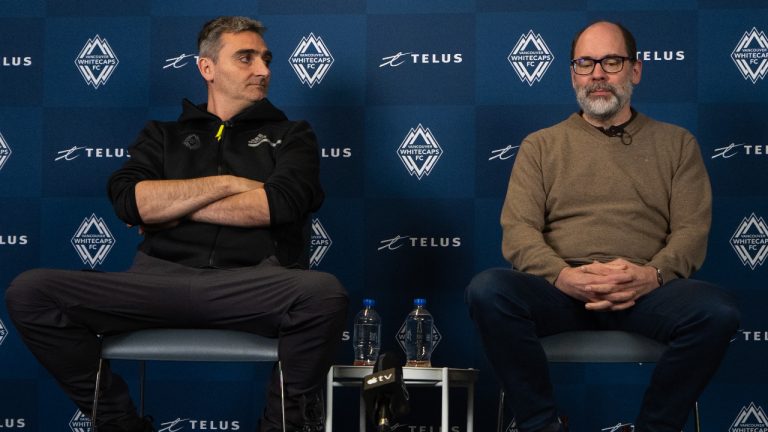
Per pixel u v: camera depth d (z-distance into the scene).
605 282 2.85
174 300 2.88
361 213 3.90
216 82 3.41
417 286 3.88
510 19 3.90
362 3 3.94
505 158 3.88
